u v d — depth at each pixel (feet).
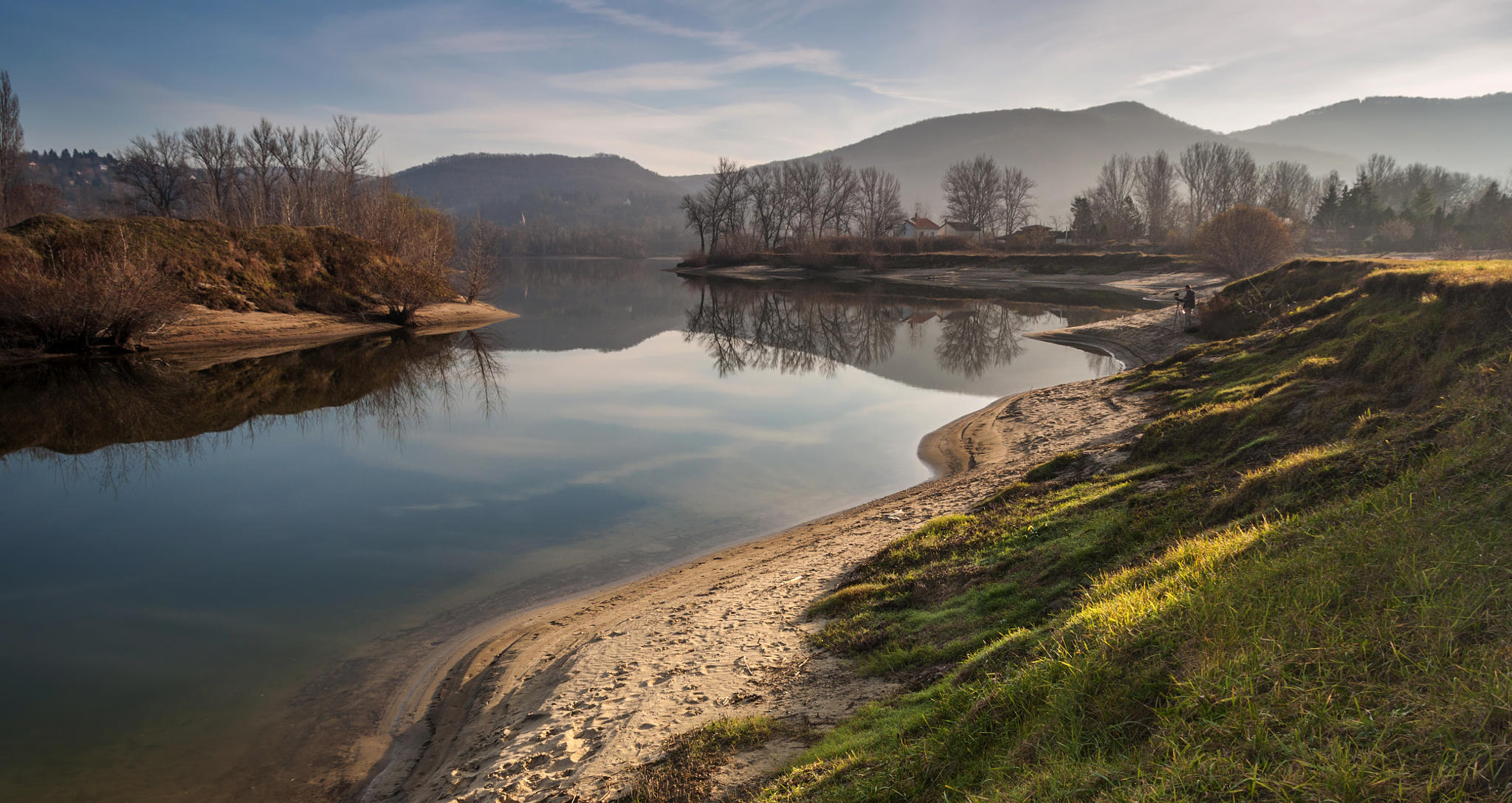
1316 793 9.58
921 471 59.41
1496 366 28.27
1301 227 293.64
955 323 164.55
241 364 115.65
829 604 30.91
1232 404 43.88
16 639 34.68
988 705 15.75
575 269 457.68
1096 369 101.81
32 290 107.14
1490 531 14.64
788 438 71.82
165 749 26.30
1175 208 395.14
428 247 188.03
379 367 116.98
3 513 52.80
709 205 433.07
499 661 31.30
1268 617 14.19
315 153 247.50
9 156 184.14
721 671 26.53
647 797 18.26
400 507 53.57
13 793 23.89
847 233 460.96
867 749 17.43
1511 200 313.53
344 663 32.50
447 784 22.20
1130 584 20.68
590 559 43.80
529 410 86.79
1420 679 11.02
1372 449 24.73
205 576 41.96
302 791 23.81
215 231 148.25
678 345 141.38
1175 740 11.73
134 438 74.64
